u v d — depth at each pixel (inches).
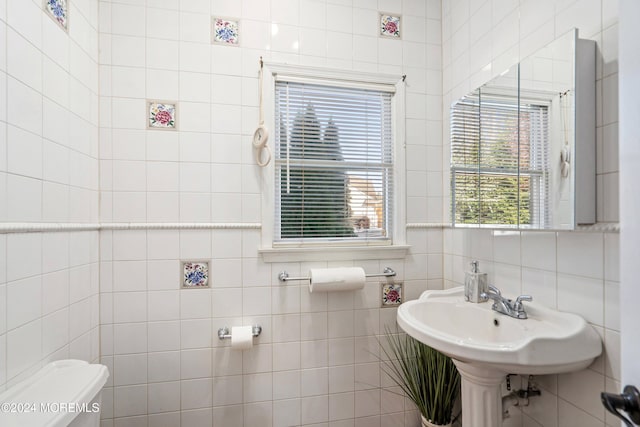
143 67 55.7
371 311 64.5
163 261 56.2
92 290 51.9
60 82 44.2
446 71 67.1
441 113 68.4
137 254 55.3
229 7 59.0
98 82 54.1
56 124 43.3
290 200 62.6
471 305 51.2
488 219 51.2
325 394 62.2
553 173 39.6
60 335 43.8
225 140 58.6
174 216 56.7
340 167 64.6
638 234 17.3
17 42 36.4
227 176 58.7
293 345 60.9
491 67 54.1
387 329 65.2
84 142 49.9
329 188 64.2
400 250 65.6
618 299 34.9
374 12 65.1
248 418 58.9
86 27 50.6
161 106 56.4
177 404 56.4
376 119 66.2
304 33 61.8
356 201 65.4
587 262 38.1
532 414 46.6
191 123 57.4
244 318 58.9
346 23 63.7
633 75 17.6
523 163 44.3
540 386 45.1
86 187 50.5
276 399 60.0
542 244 44.5
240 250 58.9
